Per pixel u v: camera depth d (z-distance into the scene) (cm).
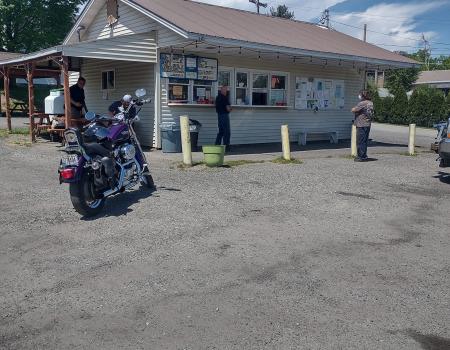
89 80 1745
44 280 481
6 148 1333
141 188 845
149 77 1421
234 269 509
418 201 841
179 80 1422
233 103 1563
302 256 550
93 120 729
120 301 436
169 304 430
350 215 733
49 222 660
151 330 387
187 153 1084
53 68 1761
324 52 1503
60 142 1471
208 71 1476
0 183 888
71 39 1914
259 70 1619
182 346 364
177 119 1432
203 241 591
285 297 446
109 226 643
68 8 3769
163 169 1045
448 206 813
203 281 478
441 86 5038
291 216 713
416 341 377
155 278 484
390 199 848
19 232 621
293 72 1731
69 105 1289
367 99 1284
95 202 690
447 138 1003
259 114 1645
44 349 361
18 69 1869
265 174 1021
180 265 517
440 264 541
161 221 664
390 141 2108
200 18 1433
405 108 3447
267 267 516
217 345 365
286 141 1226
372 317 413
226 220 678
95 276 489
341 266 525
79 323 399
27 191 830
